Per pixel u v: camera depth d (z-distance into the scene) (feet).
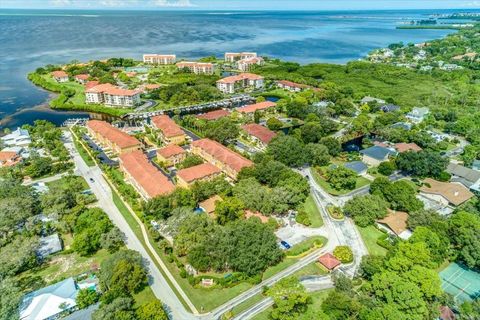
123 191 404.36
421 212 344.28
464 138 604.90
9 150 505.66
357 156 525.75
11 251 291.17
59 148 514.27
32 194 377.71
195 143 517.14
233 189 392.06
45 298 252.21
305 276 292.40
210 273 291.58
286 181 400.67
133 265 273.54
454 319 245.45
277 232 349.41
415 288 238.48
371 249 327.06
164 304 261.24
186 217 326.65
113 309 232.94
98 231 319.06
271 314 241.35
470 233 306.55
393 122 640.17
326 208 395.14
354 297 253.65
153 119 632.79
